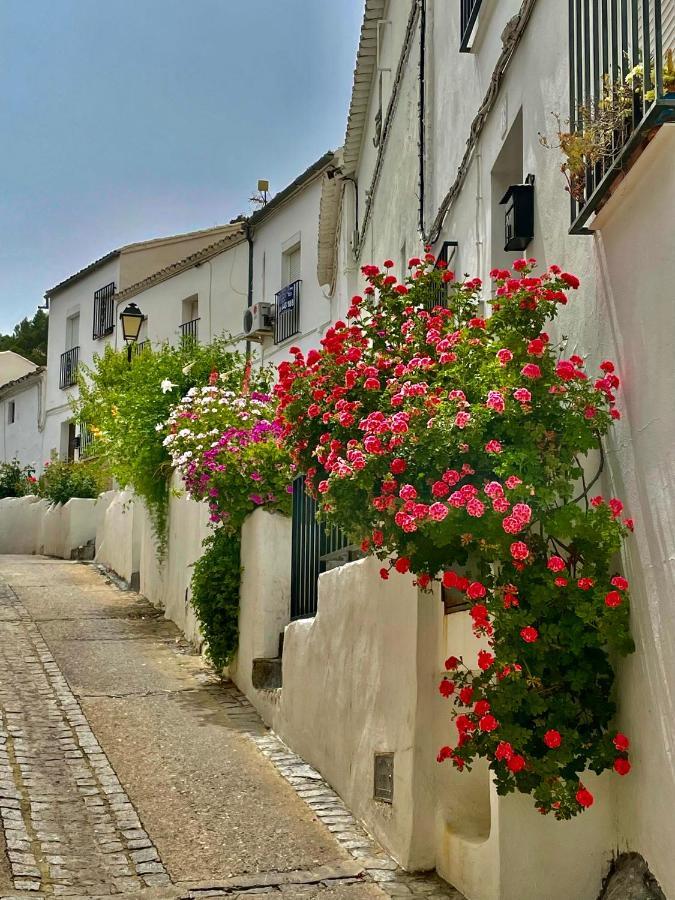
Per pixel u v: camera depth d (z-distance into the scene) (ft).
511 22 21.50
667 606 13.80
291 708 26.66
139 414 47.26
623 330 15.30
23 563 67.72
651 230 14.16
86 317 100.68
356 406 18.12
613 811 15.94
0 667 34.30
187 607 40.68
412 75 35.99
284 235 67.36
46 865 18.34
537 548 15.88
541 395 15.71
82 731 27.20
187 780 23.61
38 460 109.29
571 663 15.75
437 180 32.14
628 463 15.19
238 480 31.99
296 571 30.68
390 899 17.49
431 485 16.10
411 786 18.92
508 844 16.24
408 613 19.74
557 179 18.62
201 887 17.74
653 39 14.89
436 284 20.92
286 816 21.54
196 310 82.12
